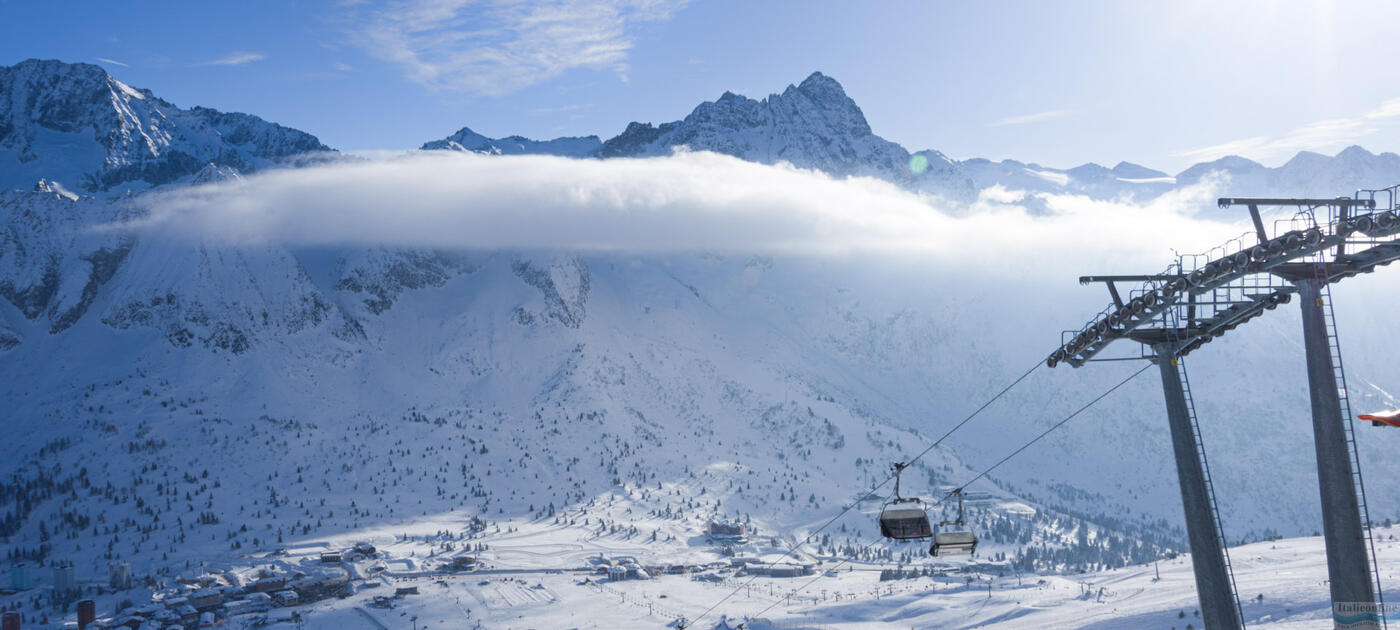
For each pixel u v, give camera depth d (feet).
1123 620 533.96
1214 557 99.25
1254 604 504.84
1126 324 107.96
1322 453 85.92
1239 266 91.66
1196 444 102.06
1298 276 88.79
